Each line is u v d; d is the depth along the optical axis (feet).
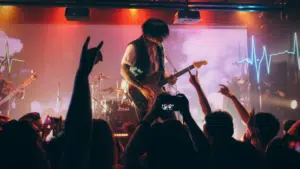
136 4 20.13
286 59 25.50
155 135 5.87
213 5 20.45
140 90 13.71
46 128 9.23
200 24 32.12
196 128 6.14
